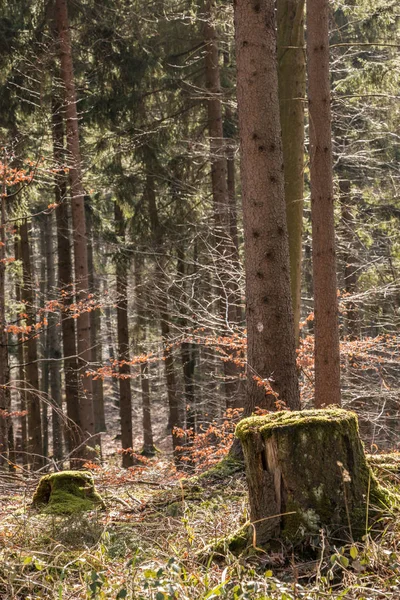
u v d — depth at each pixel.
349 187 15.27
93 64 15.43
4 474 6.74
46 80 14.02
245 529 3.69
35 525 4.70
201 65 15.65
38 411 17.69
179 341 9.88
